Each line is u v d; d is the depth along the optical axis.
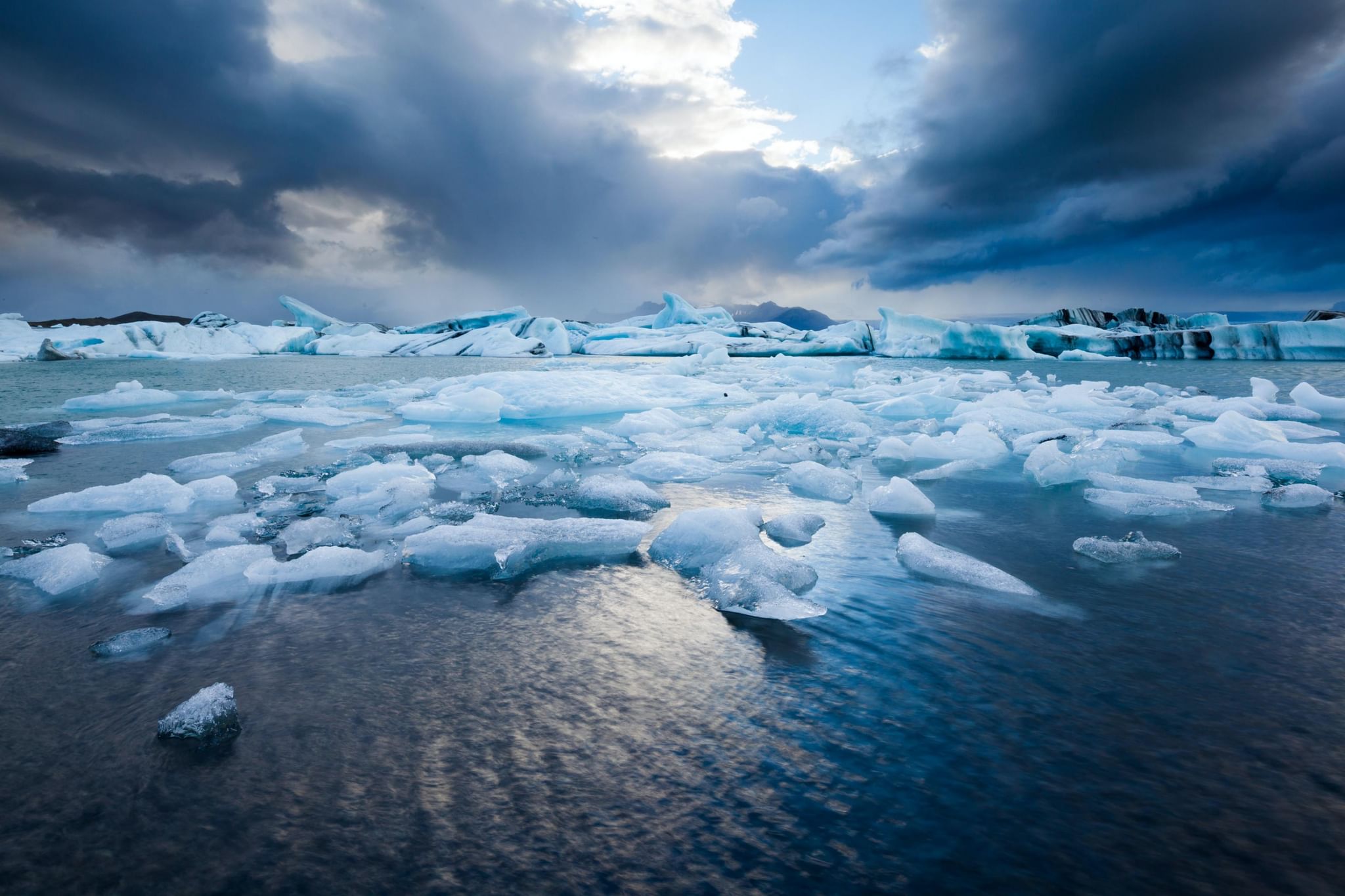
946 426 8.78
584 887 1.33
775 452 6.48
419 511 4.38
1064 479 5.21
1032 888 1.31
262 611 2.74
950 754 1.75
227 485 4.86
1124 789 1.61
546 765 1.71
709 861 1.39
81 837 1.47
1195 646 2.39
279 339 41.41
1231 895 1.29
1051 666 2.24
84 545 3.47
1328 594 2.87
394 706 1.99
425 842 1.45
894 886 1.32
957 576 3.08
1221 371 17.20
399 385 13.84
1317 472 5.21
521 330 43.78
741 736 1.83
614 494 4.50
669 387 12.24
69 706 2.02
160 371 22.73
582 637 2.47
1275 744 1.79
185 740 1.83
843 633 2.50
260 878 1.36
